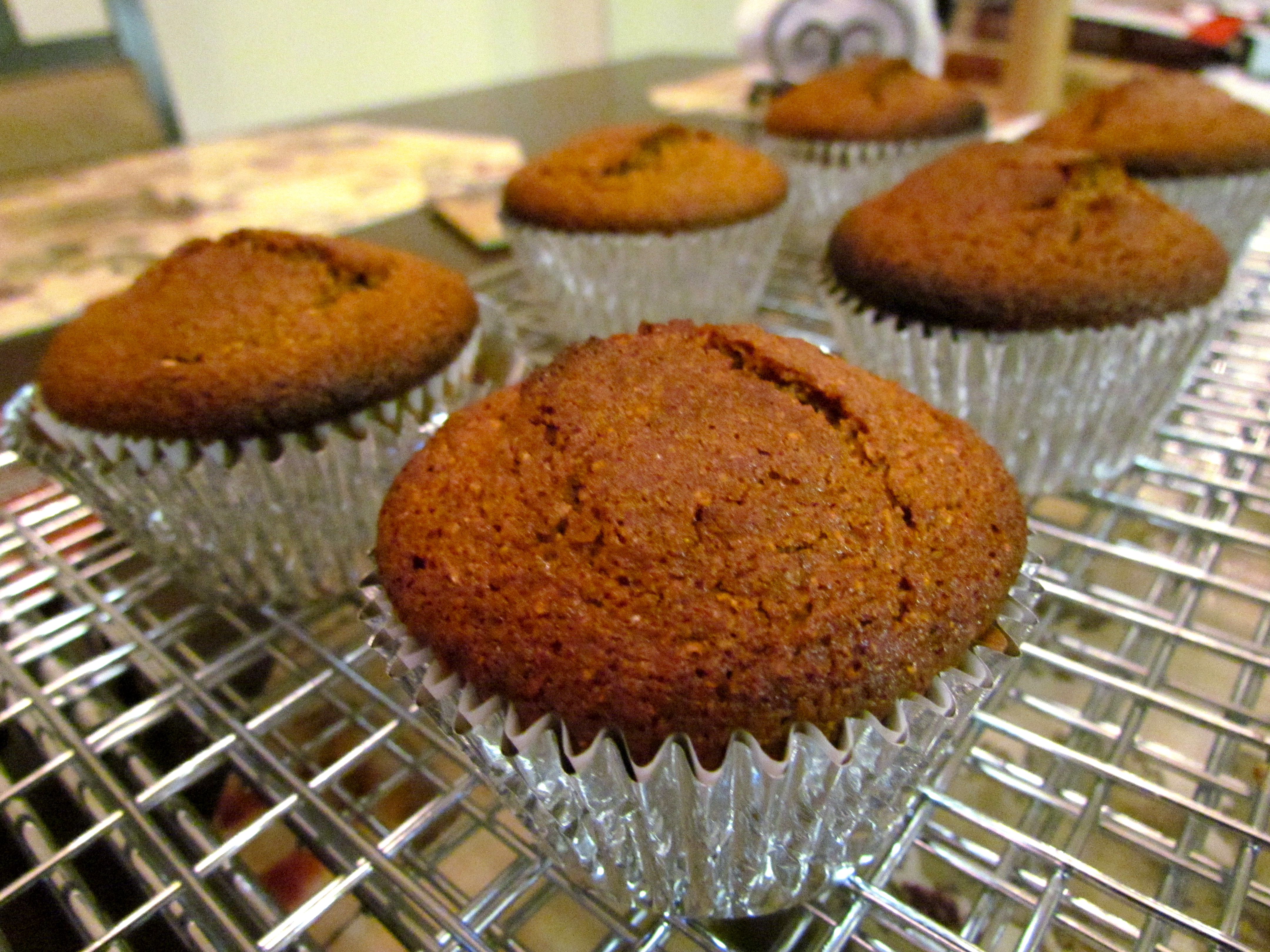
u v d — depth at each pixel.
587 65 0.59
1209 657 0.15
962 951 0.11
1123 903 0.12
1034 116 0.33
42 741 0.13
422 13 0.61
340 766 0.13
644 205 0.22
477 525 0.12
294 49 0.56
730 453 0.11
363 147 0.37
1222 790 0.12
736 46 0.45
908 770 0.11
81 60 0.44
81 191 0.33
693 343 0.13
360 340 0.16
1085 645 0.15
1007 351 0.17
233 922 0.11
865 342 0.19
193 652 0.16
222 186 0.33
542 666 0.11
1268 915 0.11
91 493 0.16
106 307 0.17
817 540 0.11
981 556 0.12
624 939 0.11
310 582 0.17
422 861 0.12
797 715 0.10
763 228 0.22
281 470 0.15
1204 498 0.17
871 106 0.27
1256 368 0.20
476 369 0.19
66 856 0.11
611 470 0.11
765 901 0.12
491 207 0.28
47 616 0.16
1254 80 0.31
